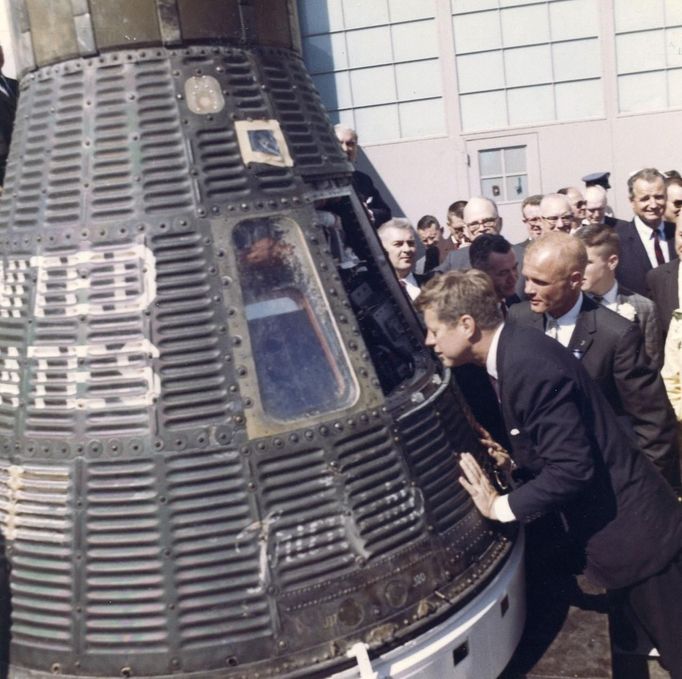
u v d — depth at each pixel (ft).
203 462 9.27
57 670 9.30
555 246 12.38
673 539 10.96
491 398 13.52
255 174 10.08
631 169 33.27
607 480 10.83
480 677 10.12
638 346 12.71
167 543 9.16
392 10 33.01
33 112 10.43
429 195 34.24
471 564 10.43
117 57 10.07
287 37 11.09
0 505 9.82
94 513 9.32
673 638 11.14
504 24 32.73
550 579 12.58
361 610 9.40
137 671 9.08
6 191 10.61
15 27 10.73
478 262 14.96
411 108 33.73
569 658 10.90
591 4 32.19
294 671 9.07
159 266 9.59
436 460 10.50
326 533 9.43
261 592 9.13
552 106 33.17
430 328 10.70
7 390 10.02
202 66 10.14
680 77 32.40
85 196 9.86
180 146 9.87
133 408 9.39
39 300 9.88
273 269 10.05
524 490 10.41
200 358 9.45
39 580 9.47
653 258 20.92
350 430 9.78
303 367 9.89
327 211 11.93
